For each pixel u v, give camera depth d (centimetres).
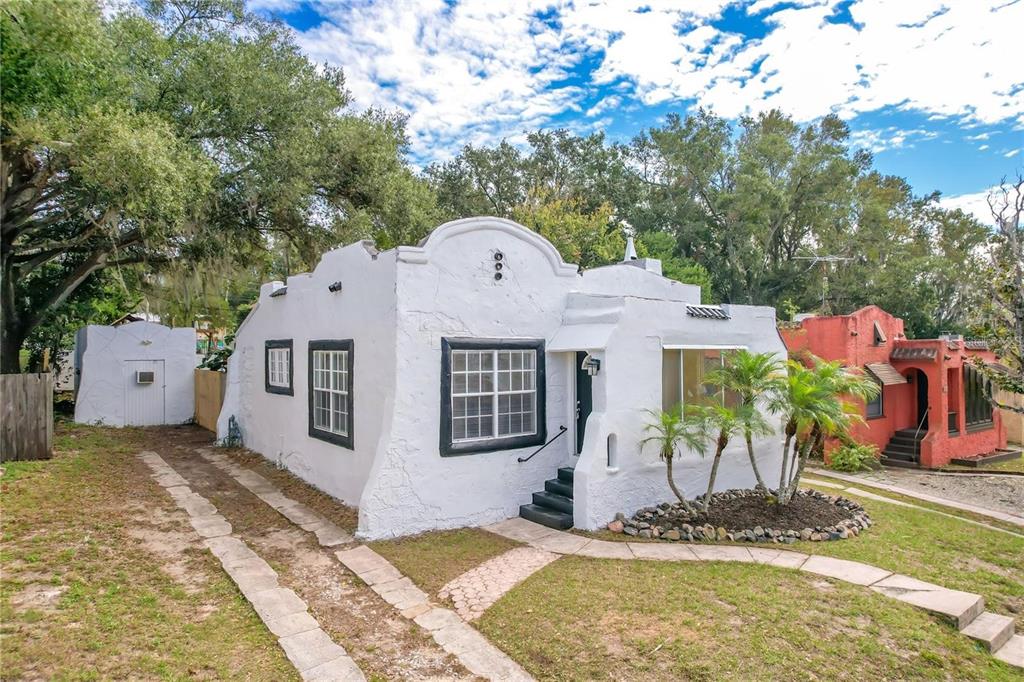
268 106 1530
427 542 780
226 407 1465
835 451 1605
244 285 2067
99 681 423
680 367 974
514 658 488
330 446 1005
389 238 1938
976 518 1108
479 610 575
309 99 1631
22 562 621
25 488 895
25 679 417
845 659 494
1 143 1037
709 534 802
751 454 925
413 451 821
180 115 1423
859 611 580
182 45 1466
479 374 896
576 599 594
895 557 765
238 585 614
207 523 818
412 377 823
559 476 964
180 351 1848
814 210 3797
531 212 2994
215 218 1548
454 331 866
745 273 3906
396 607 584
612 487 862
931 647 527
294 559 706
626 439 883
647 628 533
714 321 1025
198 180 1255
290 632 520
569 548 756
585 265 2803
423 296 837
